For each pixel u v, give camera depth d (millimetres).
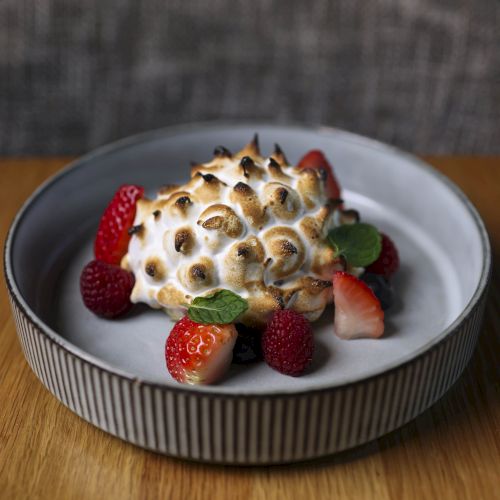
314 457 525
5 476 529
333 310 588
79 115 778
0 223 672
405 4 743
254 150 600
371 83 773
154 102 777
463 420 554
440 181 643
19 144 788
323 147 685
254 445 515
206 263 555
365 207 675
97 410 526
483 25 748
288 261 561
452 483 527
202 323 538
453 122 788
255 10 745
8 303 621
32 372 579
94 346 569
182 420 511
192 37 753
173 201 571
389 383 515
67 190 641
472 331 547
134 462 536
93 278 575
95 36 748
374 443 543
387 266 600
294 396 503
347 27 752
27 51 750
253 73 769
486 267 568
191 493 523
